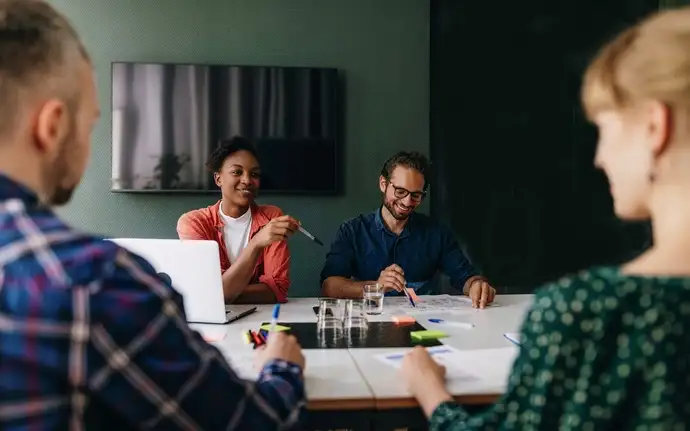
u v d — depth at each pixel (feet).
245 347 4.46
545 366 1.98
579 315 1.94
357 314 5.69
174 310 2.09
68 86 2.13
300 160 10.48
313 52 10.65
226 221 7.68
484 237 9.62
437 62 10.57
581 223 7.86
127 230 10.32
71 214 10.19
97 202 10.26
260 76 10.37
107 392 1.92
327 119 10.51
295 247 10.65
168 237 10.39
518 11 9.14
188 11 10.40
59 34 2.12
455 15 10.15
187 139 10.25
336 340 4.70
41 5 2.14
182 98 10.23
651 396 1.84
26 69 2.04
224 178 7.61
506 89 9.32
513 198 9.11
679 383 1.83
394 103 10.82
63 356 1.85
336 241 8.00
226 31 10.47
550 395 1.97
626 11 7.47
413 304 6.53
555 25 8.44
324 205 10.73
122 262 2.01
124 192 10.27
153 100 10.17
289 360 3.02
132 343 1.94
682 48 1.87
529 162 8.84
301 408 2.76
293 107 10.44
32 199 2.08
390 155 10.82
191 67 10.24
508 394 2.17
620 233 7.21
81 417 1.91
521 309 6.28
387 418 3.35
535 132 8.77
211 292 5.28
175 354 2.05
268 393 2.61
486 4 9.64
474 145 9.86
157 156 10.19
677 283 1.89
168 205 10.41
